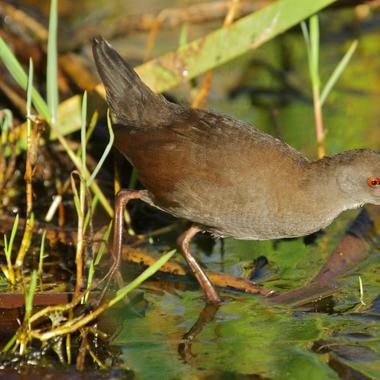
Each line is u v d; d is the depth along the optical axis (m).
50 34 10.01
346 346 8.34
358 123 14.31
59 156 12.48
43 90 14.06
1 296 8.62
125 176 12.47
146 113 9.99
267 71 16.34
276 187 9.33
